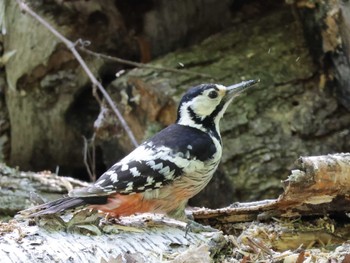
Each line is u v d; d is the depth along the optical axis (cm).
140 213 770
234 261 659
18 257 627
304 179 701
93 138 1177
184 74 1178
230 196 1076
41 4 1279
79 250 647
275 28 1263
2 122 1326
